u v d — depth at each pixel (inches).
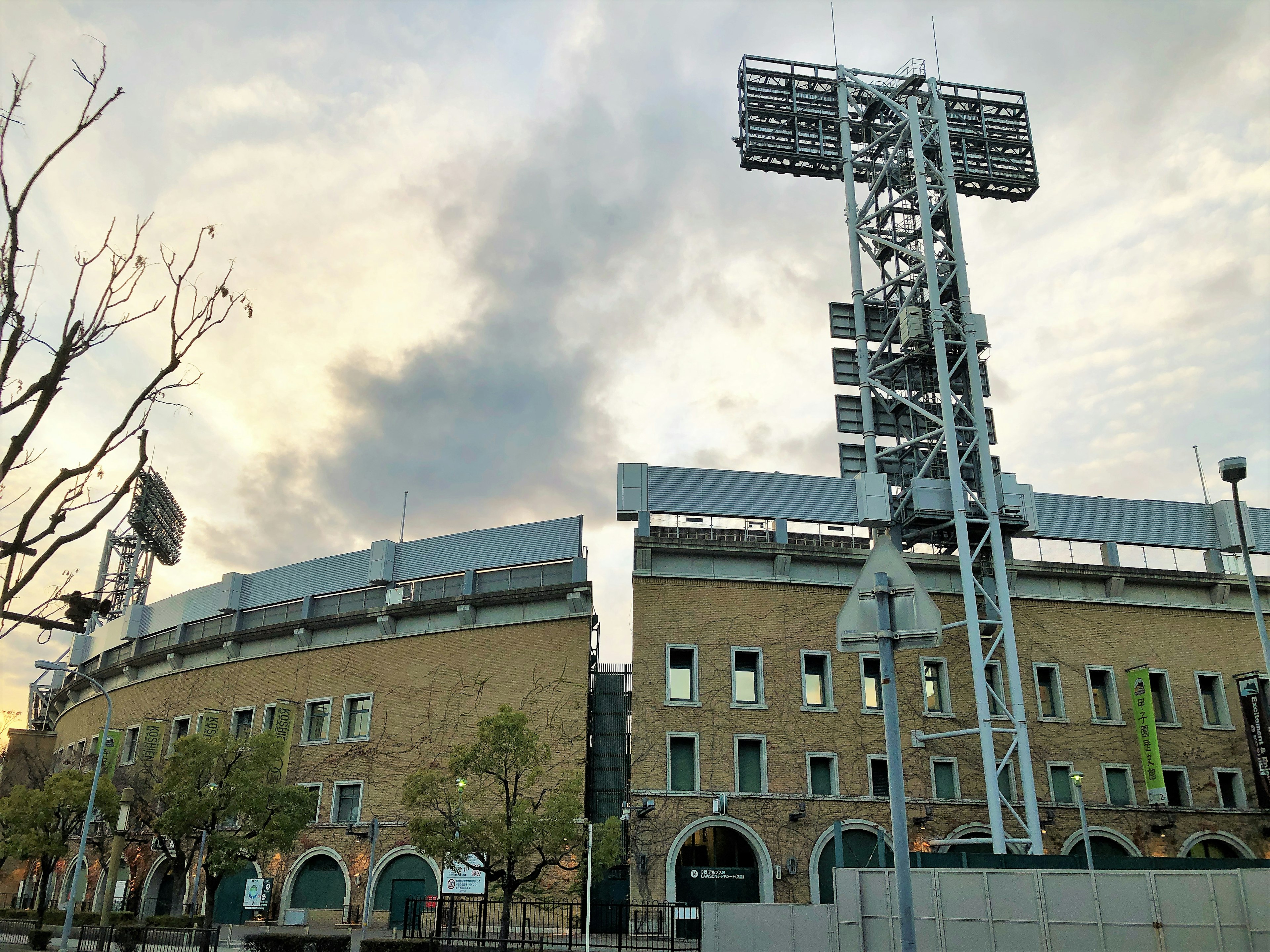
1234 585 1942.7
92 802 1360.7
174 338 287.0
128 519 2918.3
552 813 1289.4
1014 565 1877.5
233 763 1480.1
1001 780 1740.9
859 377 2043.6
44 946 1386.6
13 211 253.8
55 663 1398.9
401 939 1306.6
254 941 1170.6
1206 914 876.6
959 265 1980.8
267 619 2256.4
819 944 949.2
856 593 444.1
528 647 1862.7
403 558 2082.9
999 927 919.0
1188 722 1844.2
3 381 247.9
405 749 1891.0
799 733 1694.1
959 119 2299.5
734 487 1852.9
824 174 2237.9
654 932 1464.1
